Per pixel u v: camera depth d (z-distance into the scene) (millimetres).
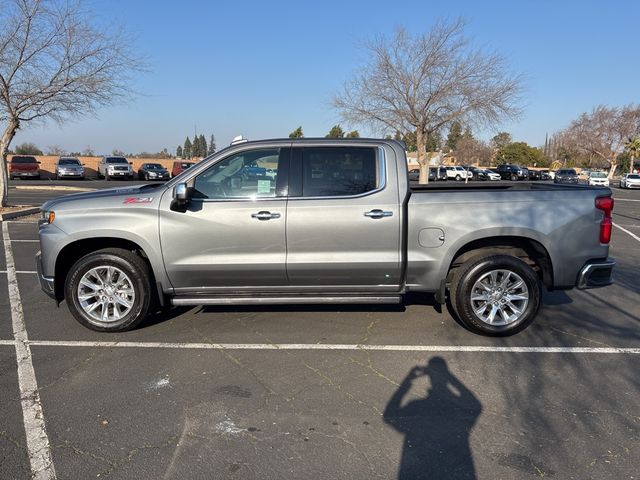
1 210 14344
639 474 2748
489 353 4441
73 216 4711
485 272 4742
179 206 4629
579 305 5926
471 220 4660
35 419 3303
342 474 2756
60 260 4848
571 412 3412
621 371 4070
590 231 4738
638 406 3490
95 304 4863
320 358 4316
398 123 25984
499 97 24078
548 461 2867
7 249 9328
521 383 3854
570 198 4738
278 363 4211
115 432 3154
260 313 5527
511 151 85438
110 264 4758
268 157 4730
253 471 2777
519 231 4660
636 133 59719
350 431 3178
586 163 80188
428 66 24406
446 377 3955
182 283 4777
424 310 5656
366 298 4785
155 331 4961
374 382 3869
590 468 2801
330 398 3609
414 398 3613
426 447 3006
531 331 5016
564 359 4316
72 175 36250
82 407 3465
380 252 4676
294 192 4684
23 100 13219
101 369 4074
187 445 3020
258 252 4664
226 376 3961
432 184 6148
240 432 3162
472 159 69938
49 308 5699
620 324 5242
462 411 3432
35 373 3998
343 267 4664
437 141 34750
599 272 4793
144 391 3701
